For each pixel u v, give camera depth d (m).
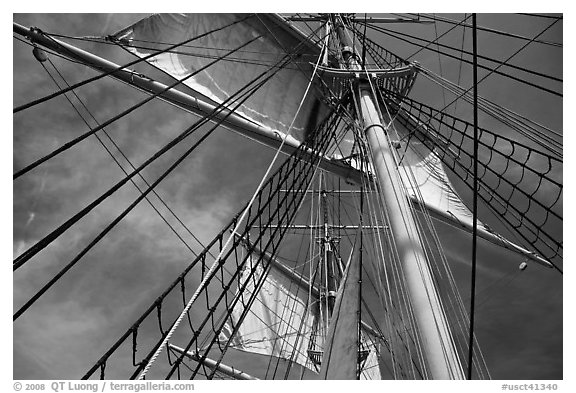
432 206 11.29
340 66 10.81
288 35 12.08
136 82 8.80
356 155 9.93
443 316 3.83
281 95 11.47
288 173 6.70
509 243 11.15
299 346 18.09
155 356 3.70
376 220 5.57
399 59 9.77
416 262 4.20
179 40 10.20
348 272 5.76
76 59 8.19
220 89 10.43
